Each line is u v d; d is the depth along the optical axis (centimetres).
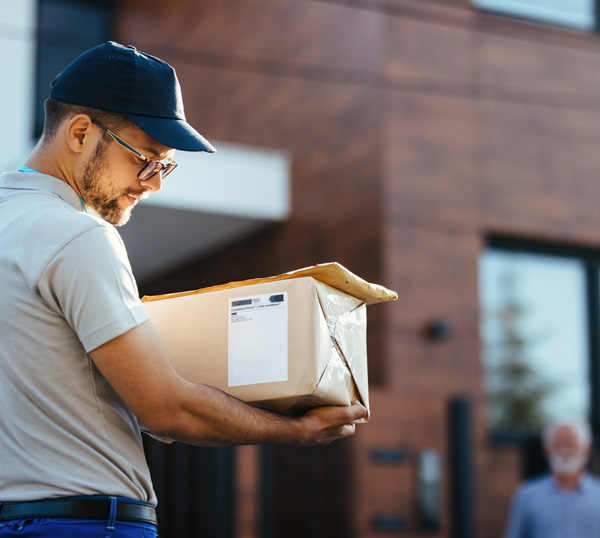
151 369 168
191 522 523
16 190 181
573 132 689
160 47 818
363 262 629
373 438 570
